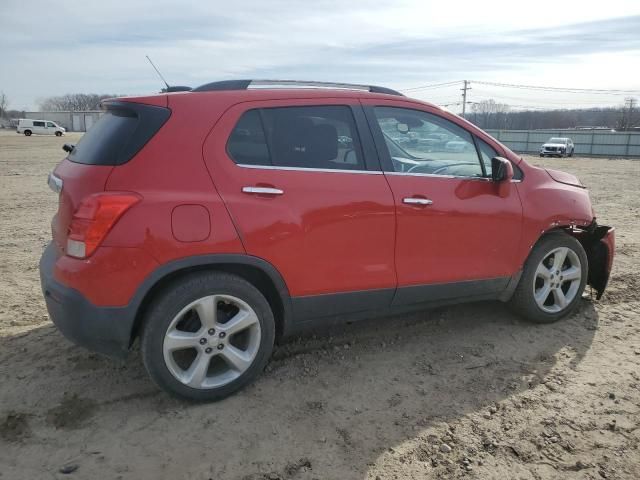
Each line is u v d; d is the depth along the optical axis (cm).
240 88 337
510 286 416
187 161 300
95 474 258
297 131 334
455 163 389
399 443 284
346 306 352
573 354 385
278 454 274
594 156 4572
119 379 345
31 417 303
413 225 360
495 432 293
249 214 309
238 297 315
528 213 407
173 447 278
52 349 387
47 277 310
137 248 284
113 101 320
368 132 356
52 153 2777
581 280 447
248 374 328
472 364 371
